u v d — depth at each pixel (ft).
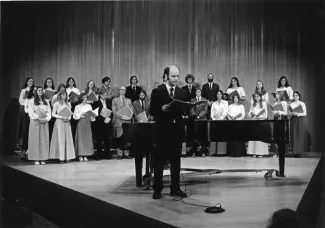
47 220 13.55
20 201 12.75
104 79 23.13
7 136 24.40
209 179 14.78
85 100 21.15
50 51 26.55
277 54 28.30
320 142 26.94
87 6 27.02
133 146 12.30
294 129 22.76
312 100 27.61
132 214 9.78
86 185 13.26
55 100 21.24
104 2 27.22
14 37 25.70
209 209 9.77
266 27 28.27
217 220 9.01
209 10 28.19
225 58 28.22
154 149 12.03
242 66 28.25
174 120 11.32
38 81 26.40
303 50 27.96
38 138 19.16
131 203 10.66
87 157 22.27
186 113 13.44
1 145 24.11
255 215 9.45
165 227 8.77
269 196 11.65
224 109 22.38
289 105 23.13
